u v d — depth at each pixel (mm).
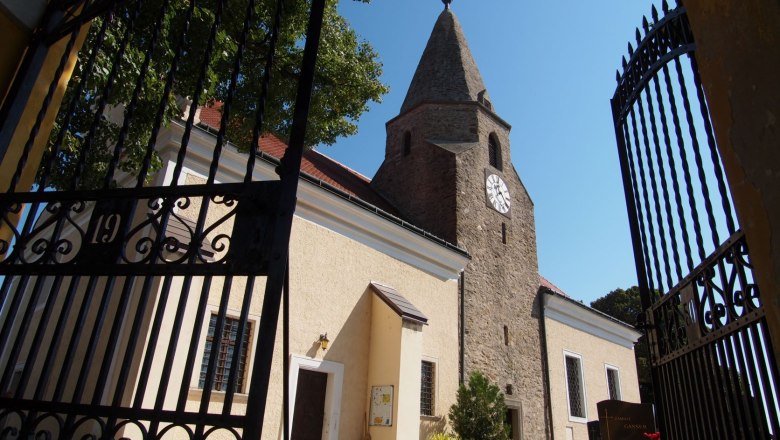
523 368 17828
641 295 4230
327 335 11875
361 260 13328
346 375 12008
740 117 2254
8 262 2531
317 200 12633
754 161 2148
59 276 2443
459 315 16000
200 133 10539
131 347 2180
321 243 12508
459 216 17672
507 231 19656
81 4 3490
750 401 2596
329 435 11281
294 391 10875
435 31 24578
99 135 6707
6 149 3008
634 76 4258
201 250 2436
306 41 2793
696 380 3201
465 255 16266
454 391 14547
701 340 3098
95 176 6660
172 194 2496
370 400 12180
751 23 2166
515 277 19125
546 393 18516
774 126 2008
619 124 4750
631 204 4527
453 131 20469
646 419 12273
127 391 8242
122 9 6164
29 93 3174
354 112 9992
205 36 7004
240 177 11305
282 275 2229
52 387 9484
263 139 15758
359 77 9555
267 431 10133
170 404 8648
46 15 3357
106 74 5461
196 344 2176
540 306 19891
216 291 9992
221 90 8531
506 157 21641
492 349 16766
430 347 14383
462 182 18500
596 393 21109
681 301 3443
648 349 4016
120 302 2289
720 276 2850
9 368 2268
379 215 13727
